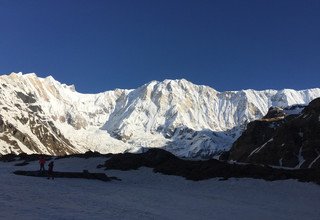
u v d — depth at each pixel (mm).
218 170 88188
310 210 59656
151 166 97812
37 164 111062
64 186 61938
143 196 60969
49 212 40062
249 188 75438
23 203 43375
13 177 68500
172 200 59812
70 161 111438
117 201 52906
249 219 50000
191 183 80250
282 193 71875
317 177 81375
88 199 51344
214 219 47812
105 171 93875
